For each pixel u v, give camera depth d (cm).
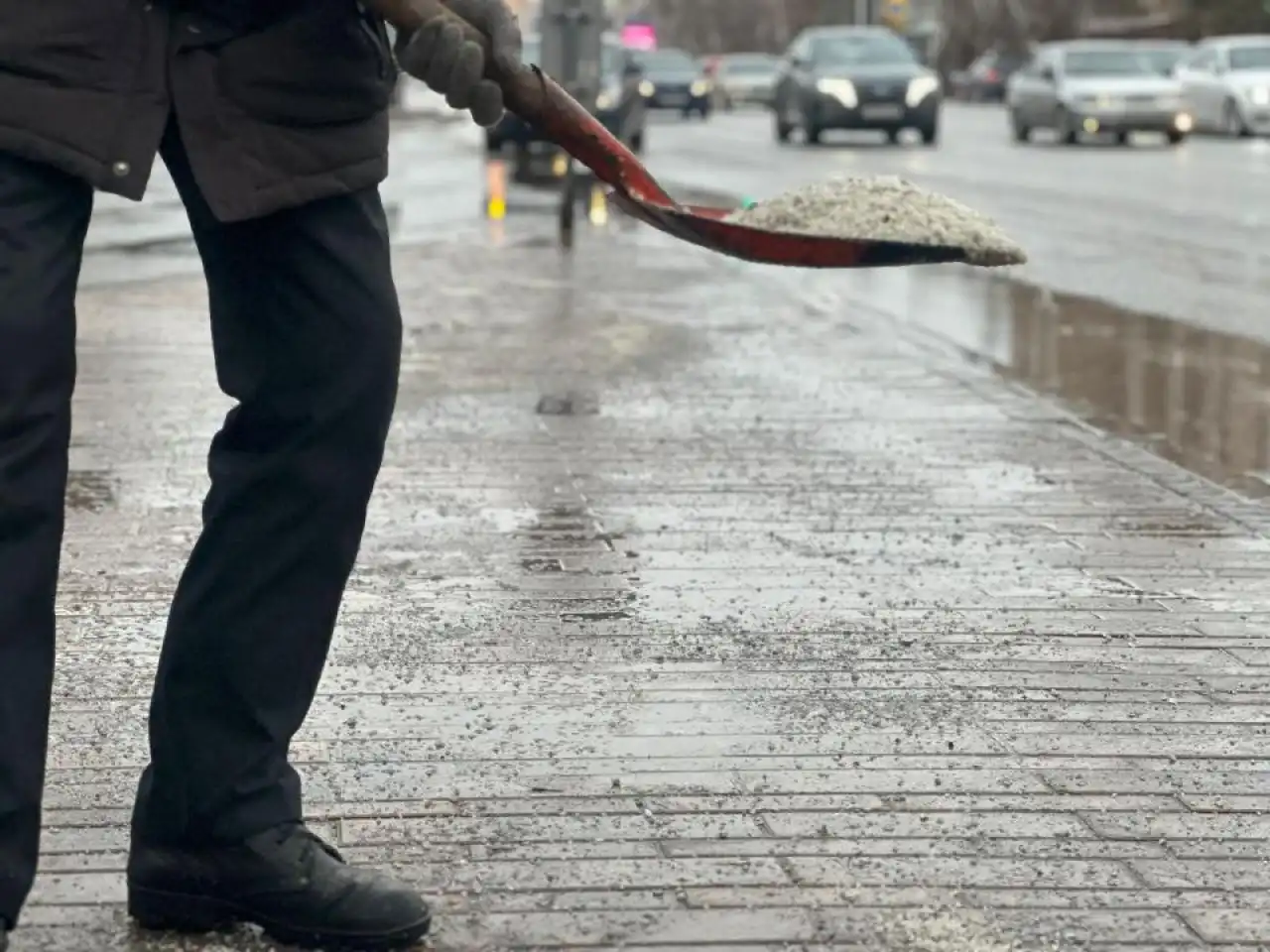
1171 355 1209
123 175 322
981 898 388
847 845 416
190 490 769
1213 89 4184
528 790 446
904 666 550
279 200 336
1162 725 500
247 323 353
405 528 713
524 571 654
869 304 1466
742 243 353
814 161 3356
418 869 400
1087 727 498
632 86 3025
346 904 360
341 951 362
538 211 2295
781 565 665
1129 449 873
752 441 883
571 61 1920
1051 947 366
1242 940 370
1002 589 637
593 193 2150
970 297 1538
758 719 500
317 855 366
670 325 1288
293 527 355
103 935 367
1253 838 423
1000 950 364
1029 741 486
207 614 357
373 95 346
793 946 365
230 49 330
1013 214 2298
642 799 442
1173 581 650
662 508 750
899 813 435
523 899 385
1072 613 609
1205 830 427
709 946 365
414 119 5578
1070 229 2120
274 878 361
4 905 327
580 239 1936
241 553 355
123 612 596
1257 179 2866
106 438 869
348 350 350
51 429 322
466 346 1175
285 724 364
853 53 4016
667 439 886
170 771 361
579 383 1040
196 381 1028
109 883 392
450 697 516
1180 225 2167
